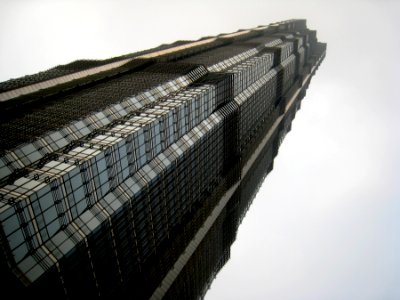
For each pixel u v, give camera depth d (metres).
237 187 128.25
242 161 128.88
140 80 91.62
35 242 37.53
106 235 48.38
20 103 66.81
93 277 47.53
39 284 37.12
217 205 109.44
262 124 162.50
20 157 45.47
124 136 53.84
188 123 76.94
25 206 35.62
